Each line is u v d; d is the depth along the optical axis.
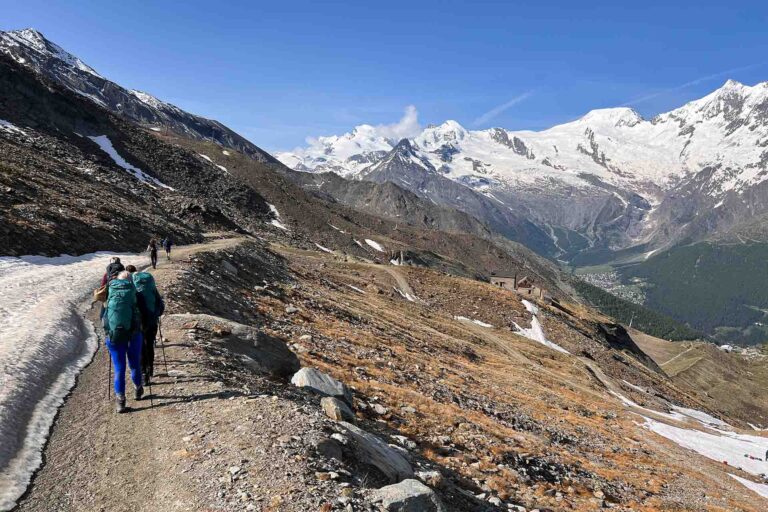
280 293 42.66
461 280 114.56
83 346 14.90
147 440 9.03
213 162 181.00
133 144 133.25
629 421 54.22
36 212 35.94
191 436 9.04
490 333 85.06
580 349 94.38
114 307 10.22
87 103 134.75
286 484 7.35
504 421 29.73
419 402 23.72
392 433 16.73
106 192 66.44
